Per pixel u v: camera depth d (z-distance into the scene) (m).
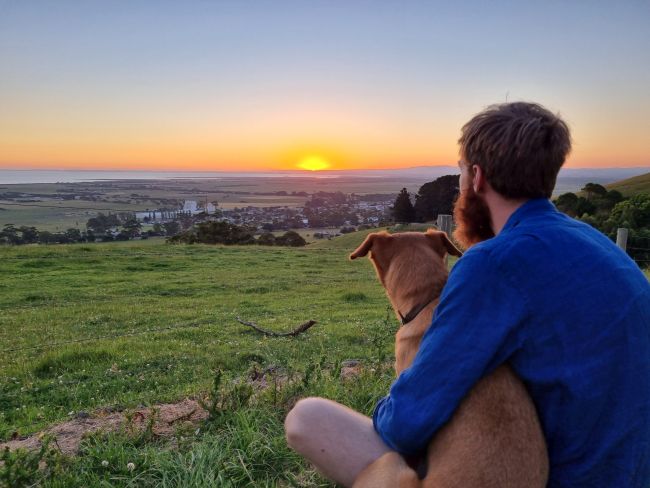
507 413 1.48
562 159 1.69
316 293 16.84
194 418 4.11
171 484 2.93
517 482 1.42
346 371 5.69
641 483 1.49
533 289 1.48
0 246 26.14
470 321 1.53
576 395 1.44
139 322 11.99
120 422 4.19
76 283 17.86
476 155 1.79
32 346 9.66
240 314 13.09
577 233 1.58
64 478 2.97
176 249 28.77
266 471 3.11
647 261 19.41
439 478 1.49
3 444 4.01
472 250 1.64
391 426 1.64
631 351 1.44
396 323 10.39
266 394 4.25
